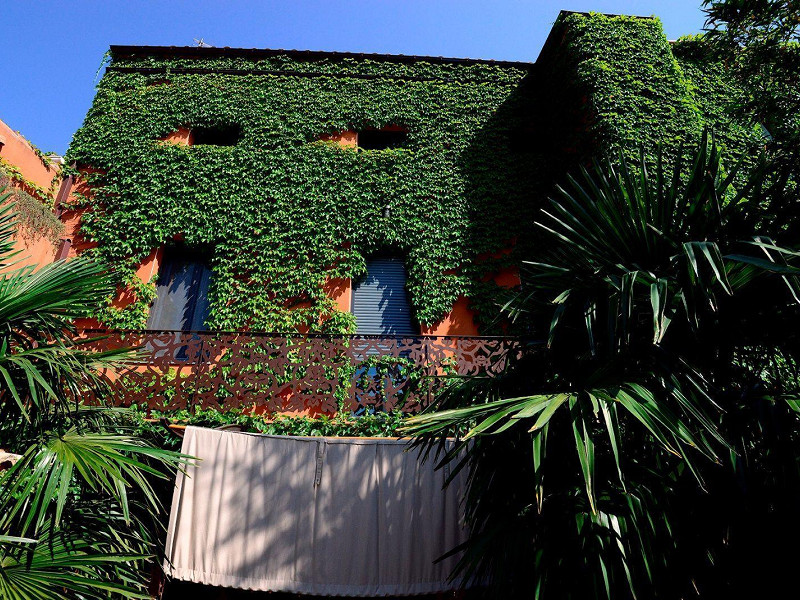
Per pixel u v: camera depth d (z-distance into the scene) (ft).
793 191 9.41
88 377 12.62
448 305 25.67
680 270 9.05
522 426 10.14
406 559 15.24
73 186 27.73
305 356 21.50
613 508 8.97
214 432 16.31
